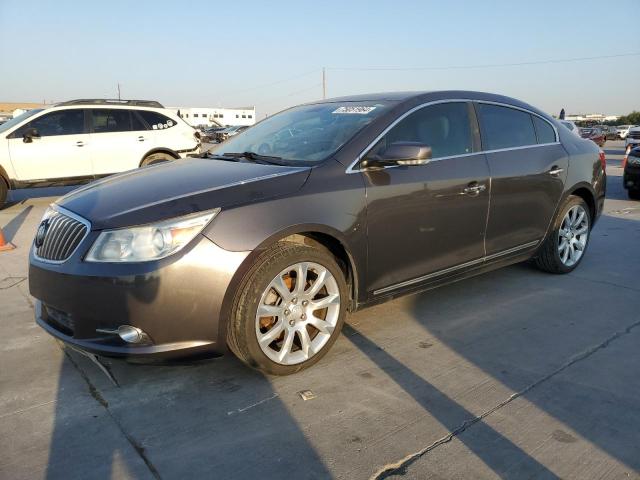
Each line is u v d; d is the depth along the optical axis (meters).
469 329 3.74
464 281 4.79
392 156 3.27
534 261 5.00
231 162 3.60
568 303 4.23
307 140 3.63
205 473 2.26
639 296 4.39
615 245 6.21
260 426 2.59
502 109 4.34
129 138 9.98
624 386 2.94
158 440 2.49
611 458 2.33
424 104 3.79
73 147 9.47
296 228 2.94
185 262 2.65
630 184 9.88
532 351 3.38
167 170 3.55
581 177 4.84
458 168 3.79
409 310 4.10
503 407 2.74
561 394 2.86
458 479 2.21
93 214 2.83
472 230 3.92
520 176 4.21
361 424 2.60
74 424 2.62
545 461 2.31
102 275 2.63
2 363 3.27
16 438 2.51
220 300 2.73
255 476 2.24
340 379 3.04
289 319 3.01
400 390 2.91
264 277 2.83
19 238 6.82
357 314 4.02
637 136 27.12
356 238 3.23
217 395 2.88
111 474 2.26
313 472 2.26
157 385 2.99
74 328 2.79
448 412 2.69
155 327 2.65
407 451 2.39
